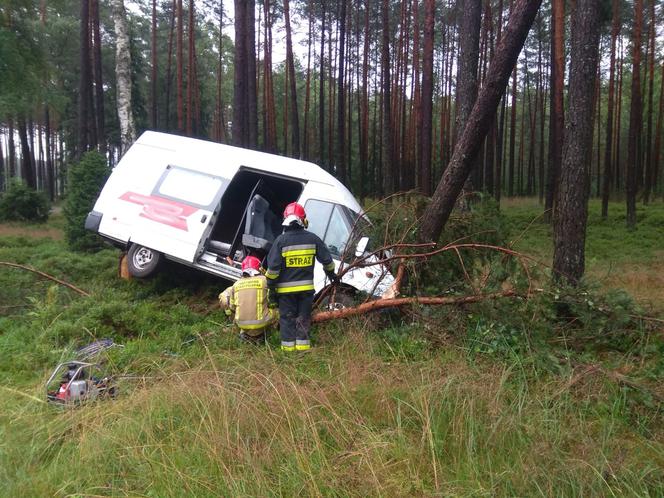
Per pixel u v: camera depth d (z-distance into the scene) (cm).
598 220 2489
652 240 1944
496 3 2992
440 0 3244
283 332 550
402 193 723
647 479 324
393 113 3031
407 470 329
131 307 657
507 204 3247
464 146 668
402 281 646
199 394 400
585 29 658
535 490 309
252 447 345
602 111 4872
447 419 376
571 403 408
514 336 524
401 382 434
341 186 784
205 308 731
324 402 392
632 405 423
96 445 351
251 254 739
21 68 1781
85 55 2052
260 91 4466
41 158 5747
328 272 586
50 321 631
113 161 4384
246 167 782
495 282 570
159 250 781
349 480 321
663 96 3120
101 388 447
